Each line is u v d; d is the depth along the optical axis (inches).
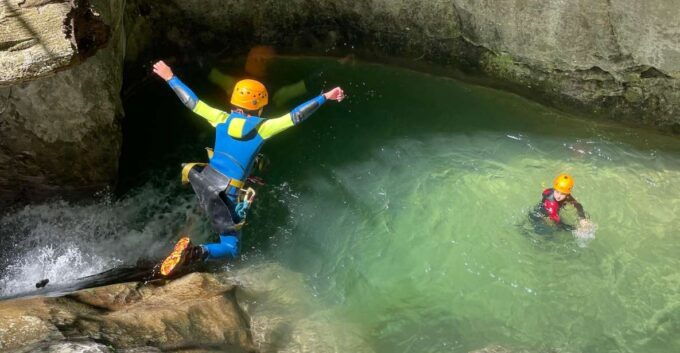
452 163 244.8
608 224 217.0
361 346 166.6
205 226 213.6
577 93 258.5
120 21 208.5
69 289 179.8
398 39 281.9
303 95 275.6
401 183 237.3
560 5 239.9
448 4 263.3
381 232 217.5
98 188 218.4
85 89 195.5
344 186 236.1
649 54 235.1
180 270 186.1
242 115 183.8
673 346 177.6
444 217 223.0
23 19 141.9
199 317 153.3
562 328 183.2
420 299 191.9
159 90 273.1
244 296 178.1
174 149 246.8
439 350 173.0
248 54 292.5
